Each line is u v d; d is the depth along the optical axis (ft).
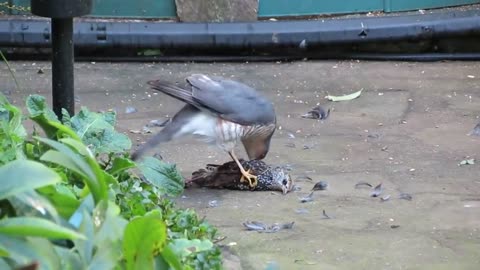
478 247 27.99
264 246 27.91
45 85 48.52
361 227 29.81
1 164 18.89
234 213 31.17
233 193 33.55
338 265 26.48
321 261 26.76
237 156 38.09
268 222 30.19
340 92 48.01
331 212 31.30
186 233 22.70
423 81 49.73
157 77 50.55
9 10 54.80
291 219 30.55
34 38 52.29
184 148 38.81
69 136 20.67
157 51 53.42
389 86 48.96
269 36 52.65
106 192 16.25
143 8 54.39
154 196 23.89
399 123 42.73
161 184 23.71
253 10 54.34
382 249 27.78
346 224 30.04
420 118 43.45
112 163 24.48
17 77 49.78
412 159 37.55
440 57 53.36
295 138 40.50
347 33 52.75
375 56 53.42
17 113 21.86
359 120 43.24
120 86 48.73
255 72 51.67
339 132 41.42
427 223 30.17
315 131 41.60
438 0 55.67
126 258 15.37
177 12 54.39
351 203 32.24
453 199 32.63
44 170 14.37
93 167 16.15
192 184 34.14
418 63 53.26
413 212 31.30
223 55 53.57
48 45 52.60
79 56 53.26
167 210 23.73
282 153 38.32
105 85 48.88
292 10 54.85
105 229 15.30
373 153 38.40
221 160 37.50
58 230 13.37
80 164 15.78
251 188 33.63
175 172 24.07
